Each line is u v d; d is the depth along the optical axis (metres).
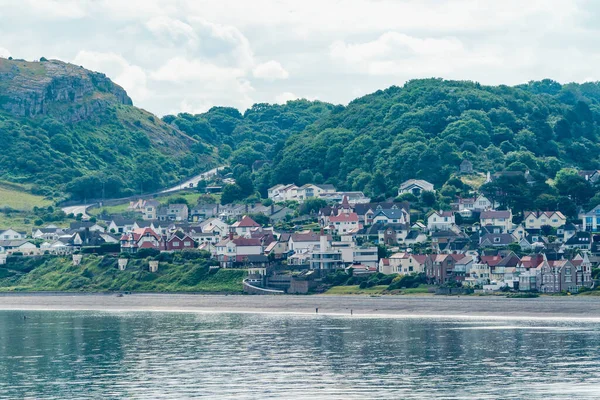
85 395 181.12
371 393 176.12
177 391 181.50
